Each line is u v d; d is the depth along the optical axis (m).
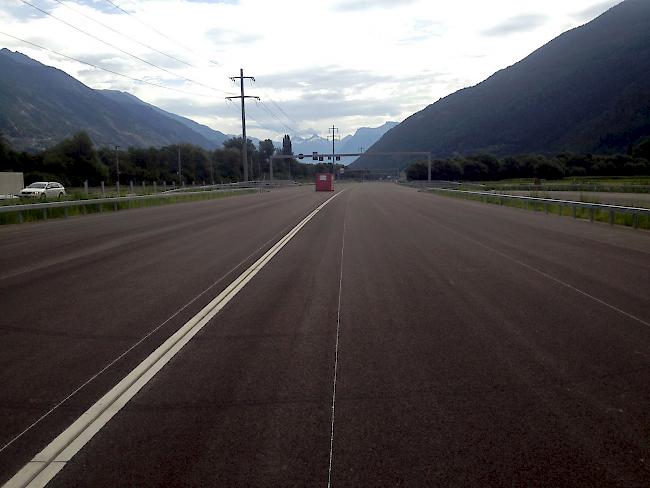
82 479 3.97
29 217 27.39
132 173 94.75
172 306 9.30
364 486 3.84
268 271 12.71
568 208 30.53
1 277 12.05
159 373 6.09
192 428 4.75
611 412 5.01
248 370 6.17
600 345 7.04
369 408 5.13
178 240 18.98
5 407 5.22
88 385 5.75
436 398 5.35
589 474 3.98
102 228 23.44
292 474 4.00
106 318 8.51
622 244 17.45
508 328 7.84
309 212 33.16
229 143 141.00
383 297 9.93
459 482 3.88
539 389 5.57
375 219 27.62
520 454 4.26
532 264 13.56
